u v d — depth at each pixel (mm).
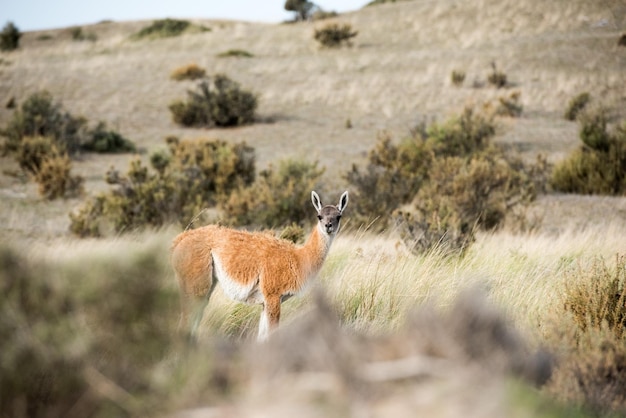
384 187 78750
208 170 85938
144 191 74250
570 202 82188
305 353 13578
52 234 70375
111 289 16688
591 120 99188
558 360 18750
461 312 14555
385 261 37250
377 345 13969
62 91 148000
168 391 15062
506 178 72250
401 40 192750
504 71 156000
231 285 29219
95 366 15711
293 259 29438
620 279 29594
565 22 188250
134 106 139750
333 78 157125
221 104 128250
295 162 84875
